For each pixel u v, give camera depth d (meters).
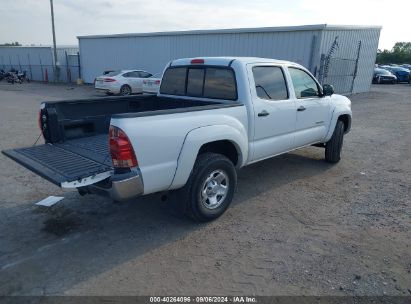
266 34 17.86
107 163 3.57
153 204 4.66
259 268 3.27
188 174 3.74
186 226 4.07
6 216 4.25
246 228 4.04
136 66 25.38
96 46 27.97
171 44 22.50
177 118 3.59
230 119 4.14
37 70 35.69
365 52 20.69
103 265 3.29
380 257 3.47
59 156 3.84
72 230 3.95
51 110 4.32
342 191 5.24
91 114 4.79
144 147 3.31
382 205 4.73
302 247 3.64
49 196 4.85
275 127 4.91
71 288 2.96
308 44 16.61
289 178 5.79
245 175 5.91
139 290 2.95
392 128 10.31
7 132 9.07
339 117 6.59
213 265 3.31
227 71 4.57
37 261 3.34
